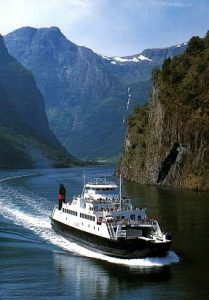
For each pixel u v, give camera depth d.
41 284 59.19
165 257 68.44
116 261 68.00
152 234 71.06
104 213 74.69
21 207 118.56
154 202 129.12
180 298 54.69
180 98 198.88
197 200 133.88
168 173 196.88
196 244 76.25
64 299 54.47
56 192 159.12
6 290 57.22
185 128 187.75
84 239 75.94
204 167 178.62
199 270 63.59
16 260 69.12
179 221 95.69
